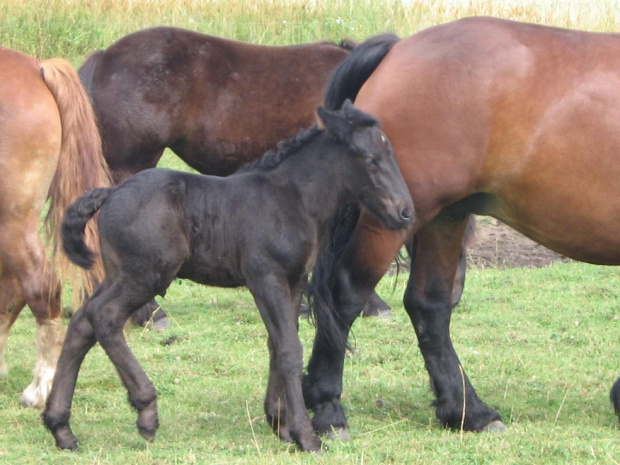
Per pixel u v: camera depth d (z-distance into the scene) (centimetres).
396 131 819
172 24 2567
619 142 796
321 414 839
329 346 844
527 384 1020
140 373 771
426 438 824
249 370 1062
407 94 816
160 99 1288
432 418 912
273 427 813
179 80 1296
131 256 752
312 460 743
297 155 773
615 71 806
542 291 1428
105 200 771
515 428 862
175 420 884
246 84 1325
